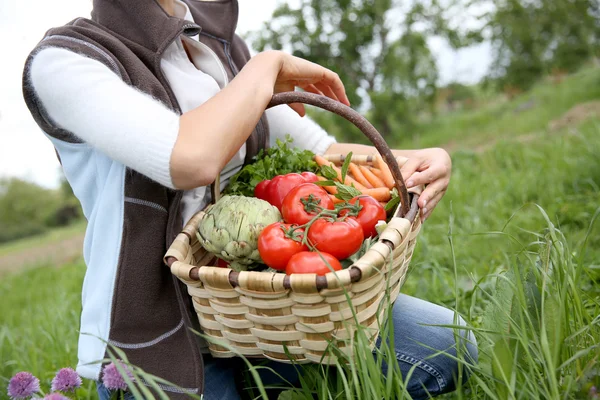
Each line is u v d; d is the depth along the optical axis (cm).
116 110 119
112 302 132
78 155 137
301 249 125
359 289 114
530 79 1036
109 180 132
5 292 545
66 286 449
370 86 880
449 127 988
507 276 147
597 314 149
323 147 185
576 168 356
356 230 127
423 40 903
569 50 1009
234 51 182
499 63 1061
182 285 140
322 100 128
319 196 136
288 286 110
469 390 158
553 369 114
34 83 125
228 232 127
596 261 218
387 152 126
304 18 797
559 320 126
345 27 802
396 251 122
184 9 164
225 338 129
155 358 133
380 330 123
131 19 141
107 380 124
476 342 154
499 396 126
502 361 126
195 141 120
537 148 481
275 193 148
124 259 131
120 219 131
